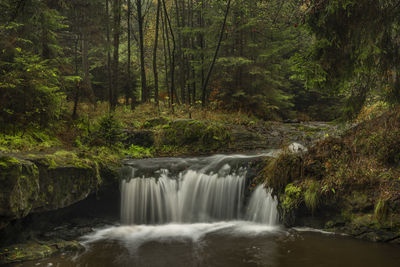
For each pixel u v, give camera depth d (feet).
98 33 44.70
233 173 22.91
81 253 15.64
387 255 14.05
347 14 17.03
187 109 44.96
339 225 17.60
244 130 38.99
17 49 22.59
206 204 22.57
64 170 17.94
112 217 21.83
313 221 18.78
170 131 34.76
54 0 34.30
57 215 18.85
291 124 47.65
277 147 34.32
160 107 47.83
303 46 55.16
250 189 21.66
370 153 18.60
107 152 26.45
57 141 24.93
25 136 21.66
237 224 20.70
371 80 19.24
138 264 14.32
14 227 15.53
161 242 17.40
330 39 17.62
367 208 16.46
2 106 21.47
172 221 22.11
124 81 69.97
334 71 18.13
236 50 59.93
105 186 21.50
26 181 14.85
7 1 25.86
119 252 15.84
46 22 29.86
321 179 18.80
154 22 86.43
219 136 35.60
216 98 59.06
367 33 16.79
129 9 51.34
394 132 18.28
